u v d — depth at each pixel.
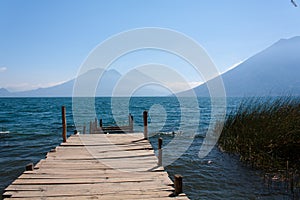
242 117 12.45
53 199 4.92
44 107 60.97
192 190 7.82
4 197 5.13
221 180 8.52
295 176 8.30
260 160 9.38
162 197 5.01
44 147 14.96
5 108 56.22
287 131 9.63
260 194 7.32
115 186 5.57
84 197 5.01
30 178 5.97
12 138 18.17
